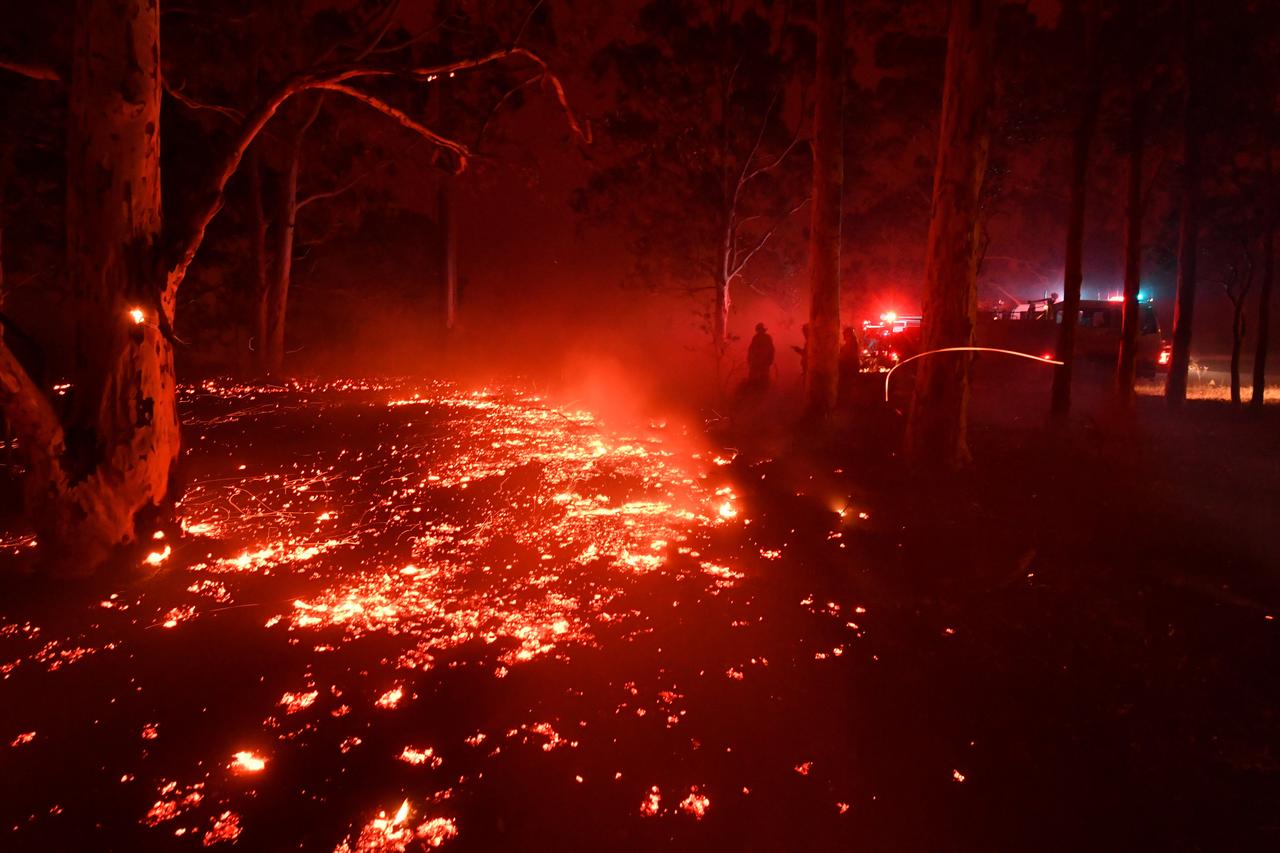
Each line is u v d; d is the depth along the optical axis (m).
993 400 20.81
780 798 3.57
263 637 5.14
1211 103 17.23
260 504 8.37
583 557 6.84
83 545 6.09
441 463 10.66
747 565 6.72
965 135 9.85
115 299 6.19
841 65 13.08
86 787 3.60
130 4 6.07
